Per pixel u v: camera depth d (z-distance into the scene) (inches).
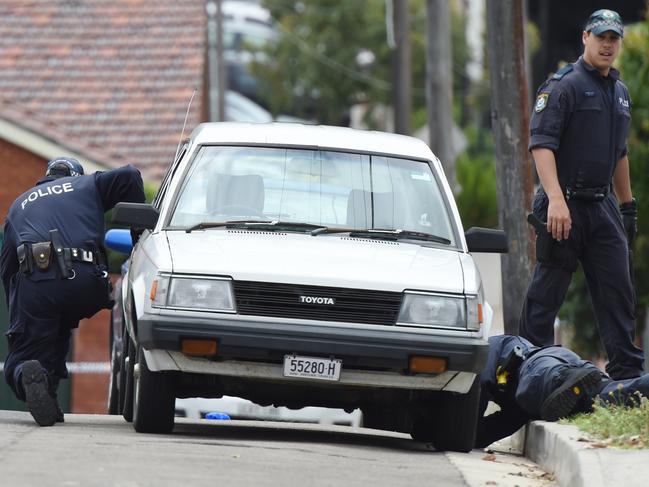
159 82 3555.6
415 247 1243.2
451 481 1006.4
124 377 1535.4
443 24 2913.4
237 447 1109.1
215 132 1320.1
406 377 1170.6
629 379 1259.8
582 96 1326.3
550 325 1360.7
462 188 3523.6
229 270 1155.3
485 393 1301.7
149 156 3316.9
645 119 2493.8
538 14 4461.1
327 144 1311.5
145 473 940.0
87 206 1314.0
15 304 1300.4
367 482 967.0
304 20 6481.3
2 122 3117.6
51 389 1312.7
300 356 1147.3
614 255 1337.4
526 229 1736.0
